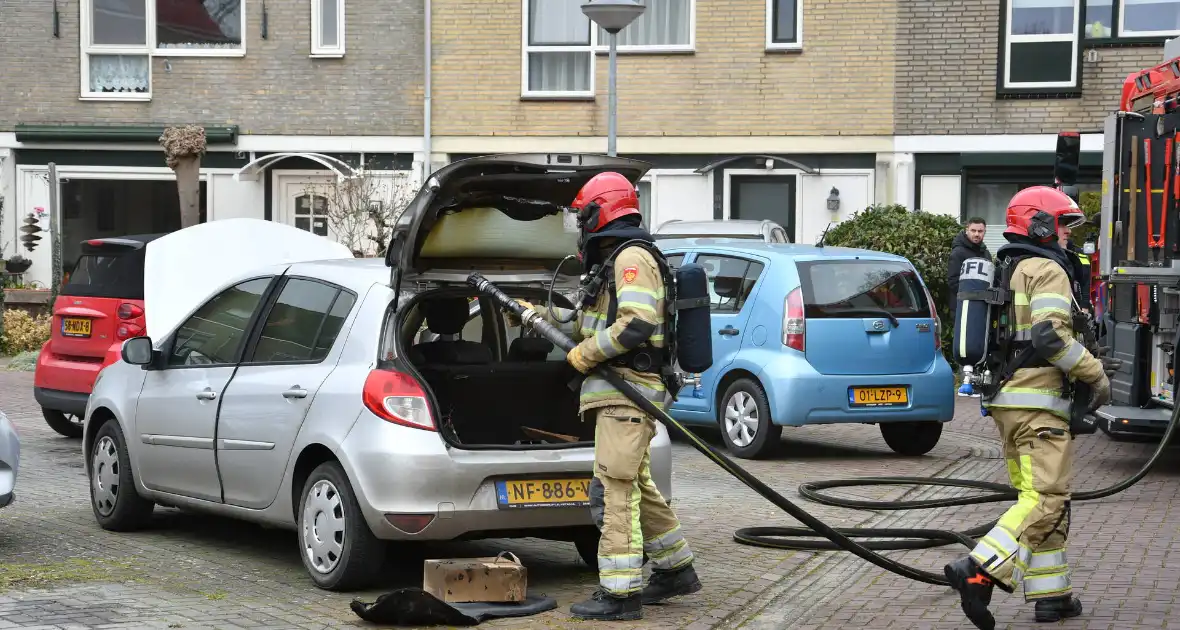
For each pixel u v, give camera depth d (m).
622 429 5.92
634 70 20.39
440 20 20.69
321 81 21.08
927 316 11.36
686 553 6.35
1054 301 5.72
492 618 6.03
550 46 20.52
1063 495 5.83
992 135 19.47
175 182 21.89
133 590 6.48
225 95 21.30
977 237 14.44
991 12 19.34
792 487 9.96
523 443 6.50
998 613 6.17
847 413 10.97
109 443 7.99
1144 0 18.91
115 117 21.53
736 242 12.02
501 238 6.71
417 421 6.21
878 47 19.73
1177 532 8.12
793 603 6.51
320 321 6.83
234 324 7.39
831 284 11.12
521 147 20.64
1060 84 19.22
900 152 19.77
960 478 10.53
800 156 20.09
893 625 6.03
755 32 20.05
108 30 21.53
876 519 8.84
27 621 5.82
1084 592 6.54
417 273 6.58
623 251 5.91
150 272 11.14
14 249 21.73
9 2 21.55
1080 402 5.80
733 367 11.39
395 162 20.98
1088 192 17.02
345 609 6.17
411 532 6.16
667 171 20.45
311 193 21.33
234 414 7.03
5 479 7.34
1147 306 10.88
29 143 21.64
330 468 6.43
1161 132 10.76
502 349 7.38
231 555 7.36
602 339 5.82
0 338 19.19
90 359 11.30
